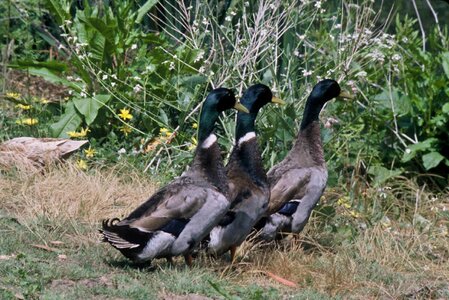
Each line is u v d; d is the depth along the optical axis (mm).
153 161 14000
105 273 9930
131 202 12484
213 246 10391
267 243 11328
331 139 13484
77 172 13047
